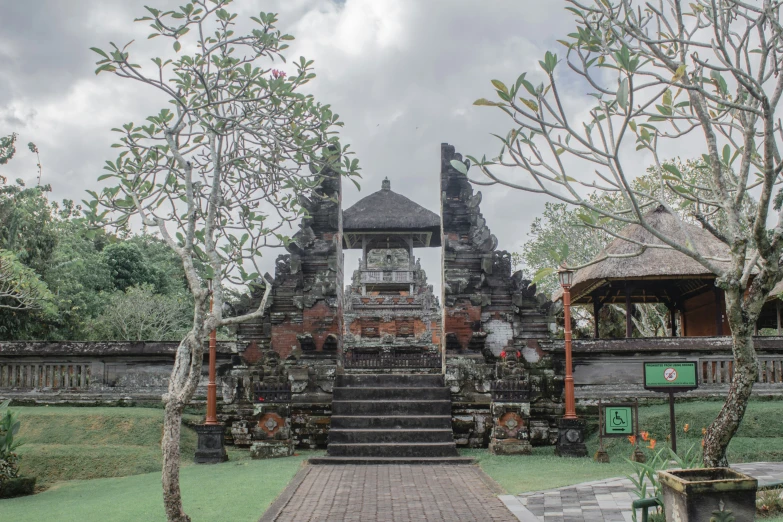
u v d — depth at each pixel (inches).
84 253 1375.5
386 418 601.9
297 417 649.0
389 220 1246.3
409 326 1199.6
